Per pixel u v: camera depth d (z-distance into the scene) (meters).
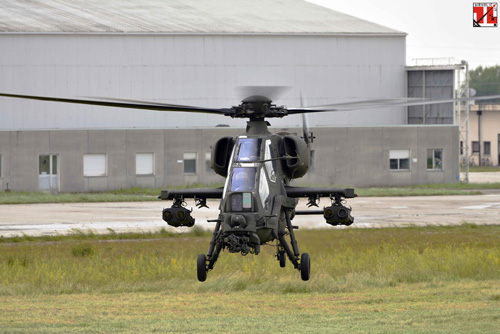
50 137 104.31
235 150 23.88
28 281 33.22
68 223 63.16
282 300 28.58
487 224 62.41
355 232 54.88
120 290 31.55
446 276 34.66
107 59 114.12
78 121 113.06
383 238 52.00
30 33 110.81
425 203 84.94
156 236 54.06
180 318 24.22
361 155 113.94
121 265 37.56
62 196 93.12
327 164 112.75
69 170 105.19
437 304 26.70
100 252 44.72
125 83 114.88
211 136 109.75
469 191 102.38
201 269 23.45
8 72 110.38
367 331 20.91
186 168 109.88
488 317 23.23
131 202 87.88
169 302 28.19
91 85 113.56
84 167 106.06
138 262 38.34
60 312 25.72
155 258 39.12
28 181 103.50
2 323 23.30
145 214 71.44
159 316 24.72
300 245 43.41
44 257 42.88
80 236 53.62
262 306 27.02
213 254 23.92
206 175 109.94
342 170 113.31
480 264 36.50
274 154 24.06
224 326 22.27
